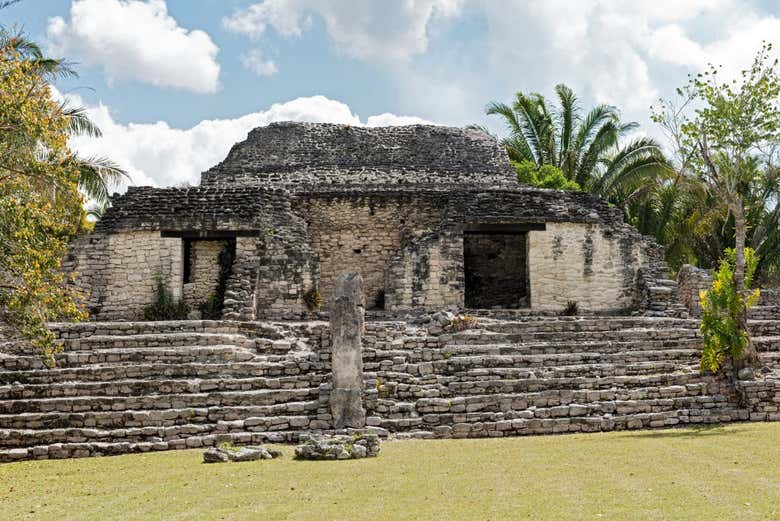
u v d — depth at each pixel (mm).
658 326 21219
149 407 16594
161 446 15727
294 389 17250
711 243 38531
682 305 24406
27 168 14766
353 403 16625
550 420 16781
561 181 33406
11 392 16781
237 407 16594
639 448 14000
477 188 28656
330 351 18297
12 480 13281
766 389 17672
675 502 10055
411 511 10039
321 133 30625
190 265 25328
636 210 36438
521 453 13961
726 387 17984
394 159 30062
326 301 26625
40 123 14633
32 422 16188
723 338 18047
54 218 15820
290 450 14961
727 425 17000
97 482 12750
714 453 13320
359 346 16969
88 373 17391
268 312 24125
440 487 11320
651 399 17578
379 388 17312
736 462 12516
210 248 25328
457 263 24844
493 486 11297
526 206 25578
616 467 12359
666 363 18734
